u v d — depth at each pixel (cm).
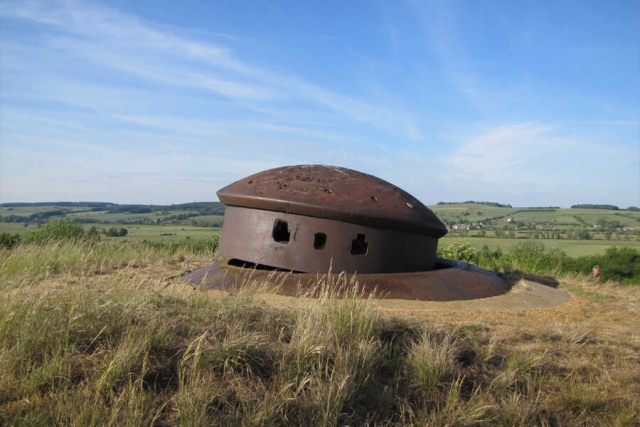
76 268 786
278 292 629
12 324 402
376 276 666
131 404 328
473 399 386
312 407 354
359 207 664
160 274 825
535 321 602
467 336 499
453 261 848
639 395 414
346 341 443
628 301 773
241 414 345
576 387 412
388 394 383
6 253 816
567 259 1738
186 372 378
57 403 330
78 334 412
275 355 412
